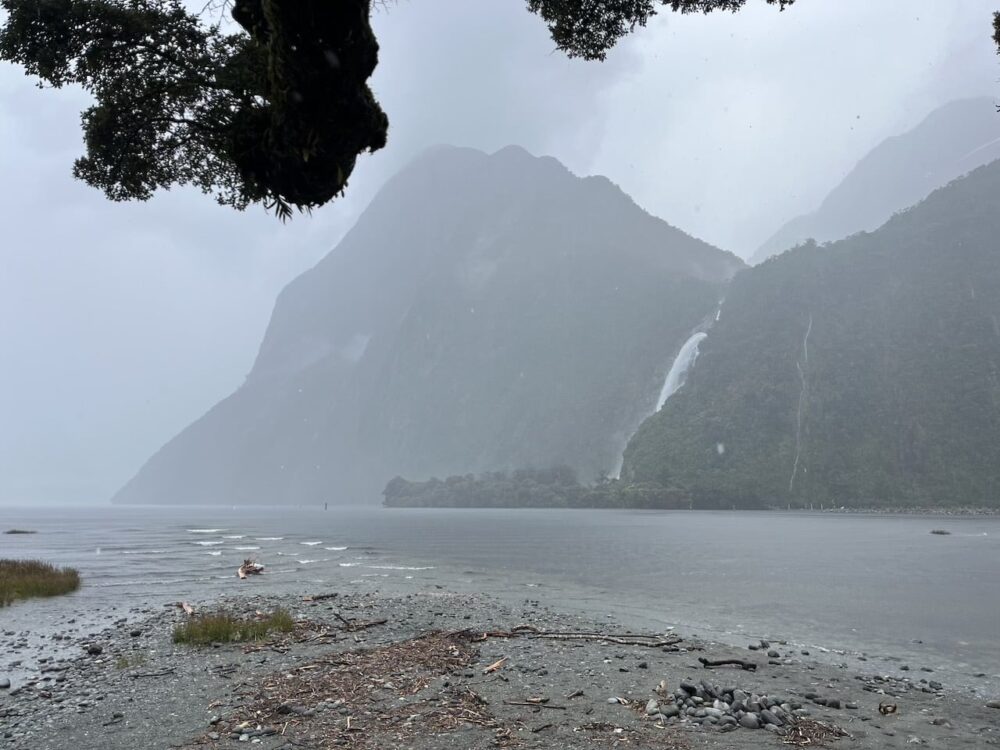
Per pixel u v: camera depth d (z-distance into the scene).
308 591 29.67
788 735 8.52
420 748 7.43
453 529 112.88
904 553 59.22
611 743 7.76
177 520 178.50
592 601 27.02
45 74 5.80
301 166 4.65
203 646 14.51
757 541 76.81
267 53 4.50
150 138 6.33
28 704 10.53
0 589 27.70
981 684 13.74
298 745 7.55
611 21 7.48
